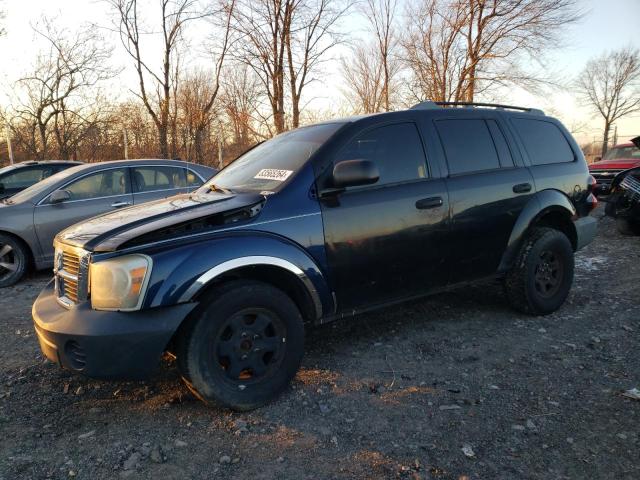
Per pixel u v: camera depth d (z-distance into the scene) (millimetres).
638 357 3457
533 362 3453
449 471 2309
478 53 17312
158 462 2441
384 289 3490
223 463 2424
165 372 3436
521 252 4164
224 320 2770
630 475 2238
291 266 2990
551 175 4375
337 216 3219
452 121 3965
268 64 16234
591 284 5324
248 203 2980
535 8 16422
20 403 3064
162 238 2730
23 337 4250
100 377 2592
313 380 3268
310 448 2525
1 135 18062
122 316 2576
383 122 3604
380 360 3562
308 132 3738
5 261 6062
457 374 3314
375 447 2518
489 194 3914
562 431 2604
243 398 2838
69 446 2594
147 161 7105
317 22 16000
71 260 2895
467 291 5113
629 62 34438
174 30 15633
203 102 17625
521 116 4477
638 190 7438
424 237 3582
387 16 17734
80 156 18109
